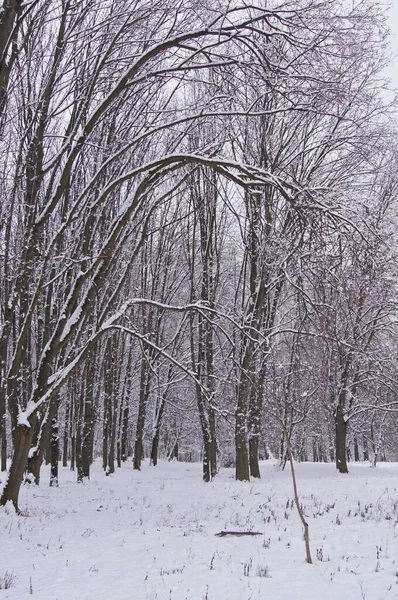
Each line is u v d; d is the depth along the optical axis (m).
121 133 14.46
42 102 11.88
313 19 10.12
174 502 14.87
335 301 12.71
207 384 23.34
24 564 7.53
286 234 13.84
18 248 13.40
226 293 31.48
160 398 39.34
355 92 11.18
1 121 12.03
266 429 26.53
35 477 18.81
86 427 23.52
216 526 10.46
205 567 7.21
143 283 28.11
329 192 12.01
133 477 26.84
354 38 10.27
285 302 26.02
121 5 11.85
